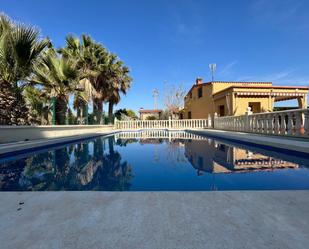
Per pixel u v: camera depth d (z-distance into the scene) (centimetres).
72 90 1037
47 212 182
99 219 168
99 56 1567
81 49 1416
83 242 137
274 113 740
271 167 411
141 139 1066
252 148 655
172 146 770
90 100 1378
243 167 415
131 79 2038
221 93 1717
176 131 1712
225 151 624
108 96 1800
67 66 967
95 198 213
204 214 175
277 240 137
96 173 385
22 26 725
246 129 978
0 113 688
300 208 185
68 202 204
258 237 140
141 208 188
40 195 224
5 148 506
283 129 694
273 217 168
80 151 667
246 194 220
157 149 696
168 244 134
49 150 691
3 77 718
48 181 331
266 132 802
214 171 383
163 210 183
